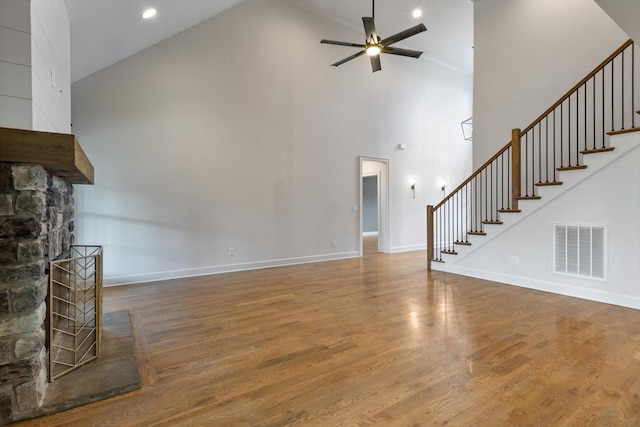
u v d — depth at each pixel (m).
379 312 3.49
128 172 4.75
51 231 2.29
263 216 5.91
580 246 3.93
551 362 2.36
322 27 6.57
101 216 4.59
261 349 2.63
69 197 3.11
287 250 6.20
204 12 4.87
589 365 2.30
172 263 5.10
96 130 4.54
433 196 8.55
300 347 2.66
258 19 5.81
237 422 1.75
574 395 1.95
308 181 6.44
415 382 2.12
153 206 4.93
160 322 3.24
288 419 1.77
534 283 4.39
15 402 1.76
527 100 5.20
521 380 2.12
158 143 4.96
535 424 1.70
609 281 3.70
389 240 7.75
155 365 2.38
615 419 1.73
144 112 4.85
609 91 4.40
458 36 7.35
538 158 5.08
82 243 4.48
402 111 7.91
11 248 1.75
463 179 9.16
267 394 2.01
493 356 2.46
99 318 2.47
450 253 5.48
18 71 1.81
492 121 5.64
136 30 4.11
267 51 5.91
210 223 5.39
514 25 5.34
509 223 4.63
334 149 6.79
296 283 4.80
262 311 3.56
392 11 6.44
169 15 4.23
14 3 1.80
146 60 4.85
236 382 2.14
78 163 1.99
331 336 2.88
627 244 3.56
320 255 6.62
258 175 5.84
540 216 4.31
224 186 5.51
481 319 3.25
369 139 7.32
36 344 1.81
